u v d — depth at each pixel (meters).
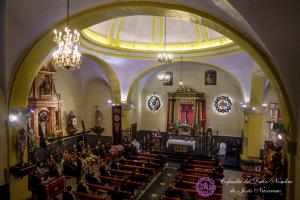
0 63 6.28
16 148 7.15
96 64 15.38
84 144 14.86
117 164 12.00
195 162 13.12
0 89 6.59
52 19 6.10
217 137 17.64
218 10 4.71
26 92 7.28
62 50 5.88
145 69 15.99
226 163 14.62
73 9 5.88
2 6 5.48
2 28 5.79
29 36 6.28
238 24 4.86
